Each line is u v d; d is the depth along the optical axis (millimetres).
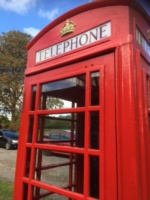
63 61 1799
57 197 4199
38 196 2064
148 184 1353
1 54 26453
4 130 15891
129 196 1259
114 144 1371
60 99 2496
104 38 1562
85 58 1649
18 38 27172
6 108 26000
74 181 2621
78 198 1521
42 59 2035
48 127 2438
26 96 2125
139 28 1594
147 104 1538
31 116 2049
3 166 7898
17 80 26078
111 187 1337
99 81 1547
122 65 1427
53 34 1965
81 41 1713
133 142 1297
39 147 1866
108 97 1458
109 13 1574
